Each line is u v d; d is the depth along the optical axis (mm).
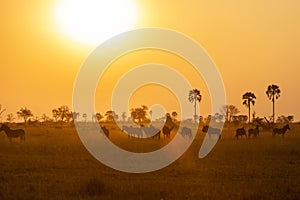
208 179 23312
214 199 17859
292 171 26016
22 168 26688
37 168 26766
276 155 34281
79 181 21938
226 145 42281
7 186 20469
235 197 18141
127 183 21562
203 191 19422
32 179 22719
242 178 23672
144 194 18672
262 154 34938
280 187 20453
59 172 25391
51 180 22406
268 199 18016
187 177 24062
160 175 24859
